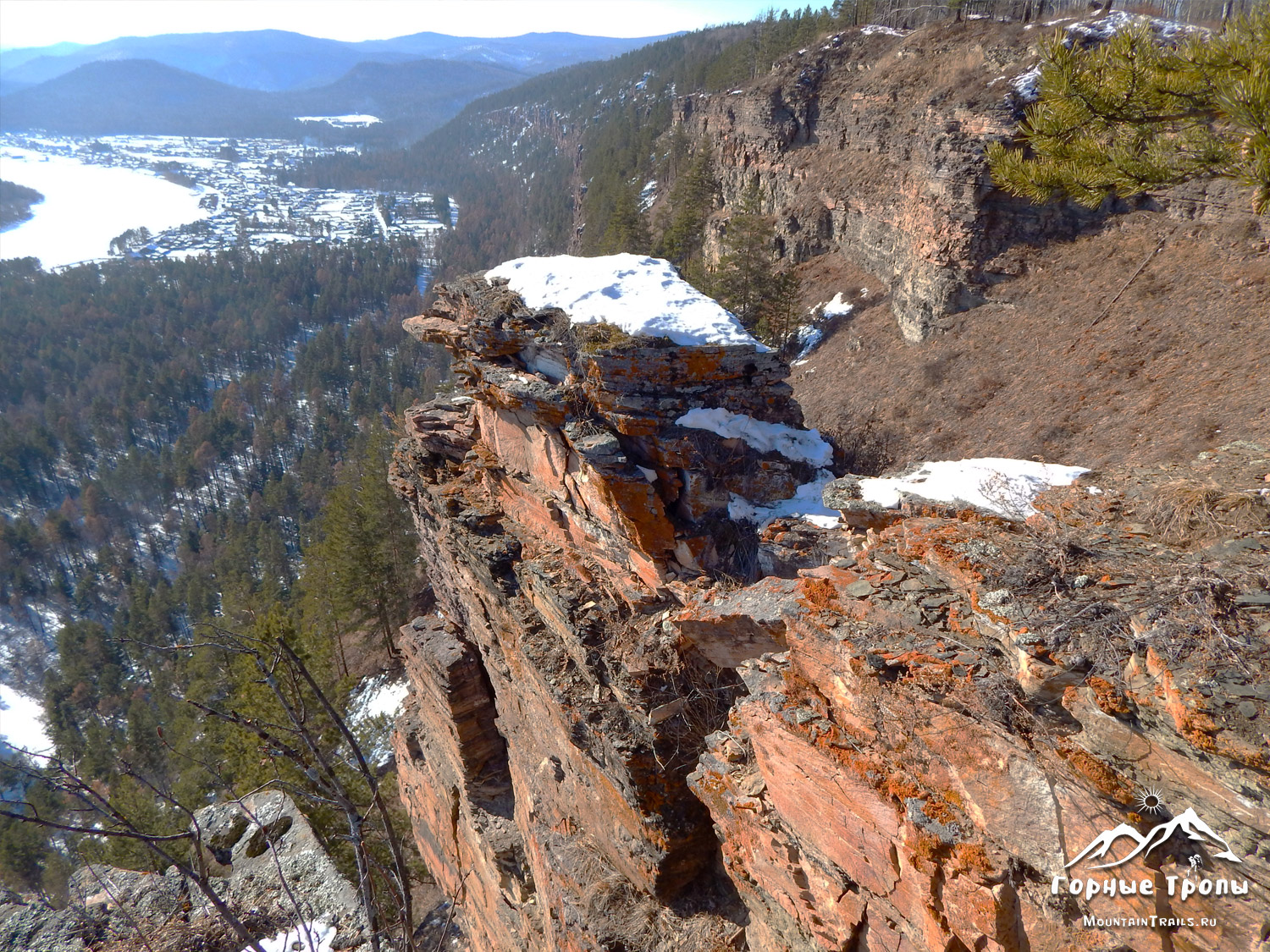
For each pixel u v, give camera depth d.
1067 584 6.36
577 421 12.41
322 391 155.00
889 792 6.12
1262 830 4.36
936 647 6.31
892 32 63.97
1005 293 39.31
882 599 7.10
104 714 74.56
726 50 136.00
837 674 6.89
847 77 63.19
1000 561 6.93
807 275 59.03
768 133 67.88
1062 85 10.55
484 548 14.52
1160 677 5.00
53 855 25.66
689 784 9.18
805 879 7.41
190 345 193.88
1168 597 5.70
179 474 131.88
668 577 11.54
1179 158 10.13
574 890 11.72
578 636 11.71
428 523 18.58
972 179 39.16
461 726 17.25
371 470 48.38
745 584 11.14
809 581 7.68
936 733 5.88
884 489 10.00
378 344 178.12
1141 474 8.52
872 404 40.38
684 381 12.12
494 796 17.48
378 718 31.50
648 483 11.64
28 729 94.25
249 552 96.62
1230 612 5.42
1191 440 25.11
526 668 13.92
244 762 22.36
